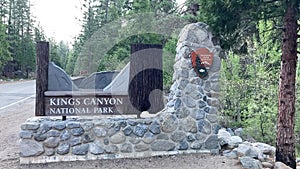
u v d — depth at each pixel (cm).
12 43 3800
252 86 933
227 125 896
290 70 531
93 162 508
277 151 546
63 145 510
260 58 964
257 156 537
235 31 574
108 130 528
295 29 526
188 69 567
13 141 644
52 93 540
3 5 3719
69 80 555
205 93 576
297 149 820
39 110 540
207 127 573
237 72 977
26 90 2083
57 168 480
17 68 4012
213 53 578
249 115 891
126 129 536
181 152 557
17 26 3953
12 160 512
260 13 525
